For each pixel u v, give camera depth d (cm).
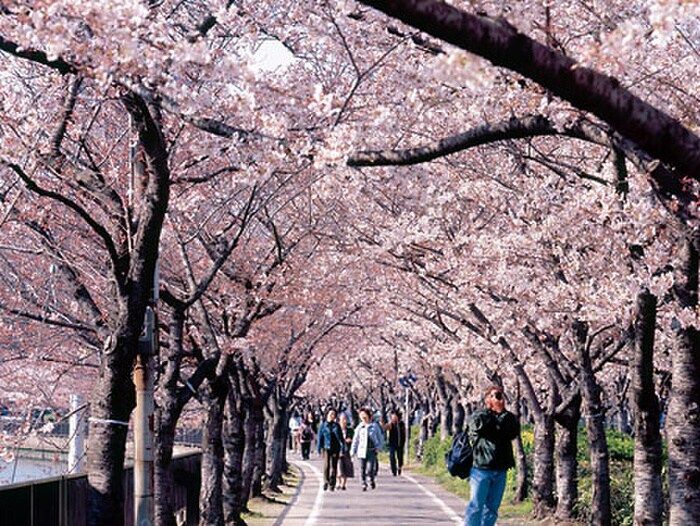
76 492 1280
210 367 1588
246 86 798
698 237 1005
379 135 1128
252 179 814
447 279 2109
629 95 450
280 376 2939
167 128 1302
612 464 2411
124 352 1057
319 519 2228
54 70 1271
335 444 3095
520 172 1728
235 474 2183
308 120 881
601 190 1307
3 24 812
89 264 1545
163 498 1523
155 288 1270
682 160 454
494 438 1416
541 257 1784
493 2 655
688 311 1096
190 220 1619
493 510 1425
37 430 1666
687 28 1221
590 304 1509
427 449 4531
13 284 1819
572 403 2056
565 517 2070
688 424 1151
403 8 422
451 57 491
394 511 2402
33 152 1116
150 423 1266
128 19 696
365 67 1192
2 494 1055
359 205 2072
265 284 1777
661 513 1280
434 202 1830
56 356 2045
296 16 1172
